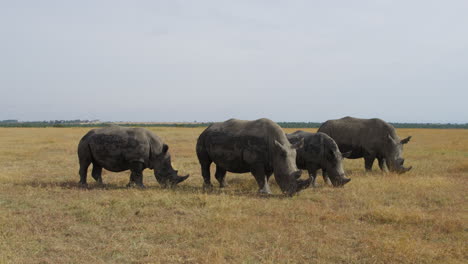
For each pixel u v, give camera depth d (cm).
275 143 1012
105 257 569
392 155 1405
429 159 1884
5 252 569
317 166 1176
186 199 912
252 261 550
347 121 1527
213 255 562
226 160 1120
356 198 951
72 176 1366
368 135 1459
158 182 1162
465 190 1070
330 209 848
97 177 1208
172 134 3994
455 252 579
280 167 1020
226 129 1136
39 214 800
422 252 571
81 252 588
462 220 741
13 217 761
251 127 1097
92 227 712
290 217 779
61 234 673
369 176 1300
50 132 4619
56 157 1927
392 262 547
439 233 677
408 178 1227
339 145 1503
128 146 1126
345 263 547
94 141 1150
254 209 837
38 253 580
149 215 793
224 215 768
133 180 1158
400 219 745
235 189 1138
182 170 1543
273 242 630
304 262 551
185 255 573
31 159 1852
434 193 1012
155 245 616
